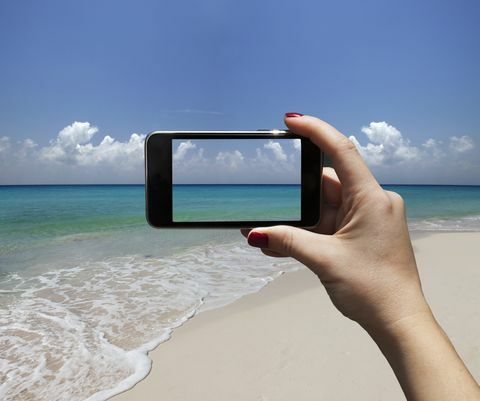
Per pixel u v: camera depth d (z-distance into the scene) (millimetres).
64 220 21547
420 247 11469
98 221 20922
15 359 4477
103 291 7176
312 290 6934
